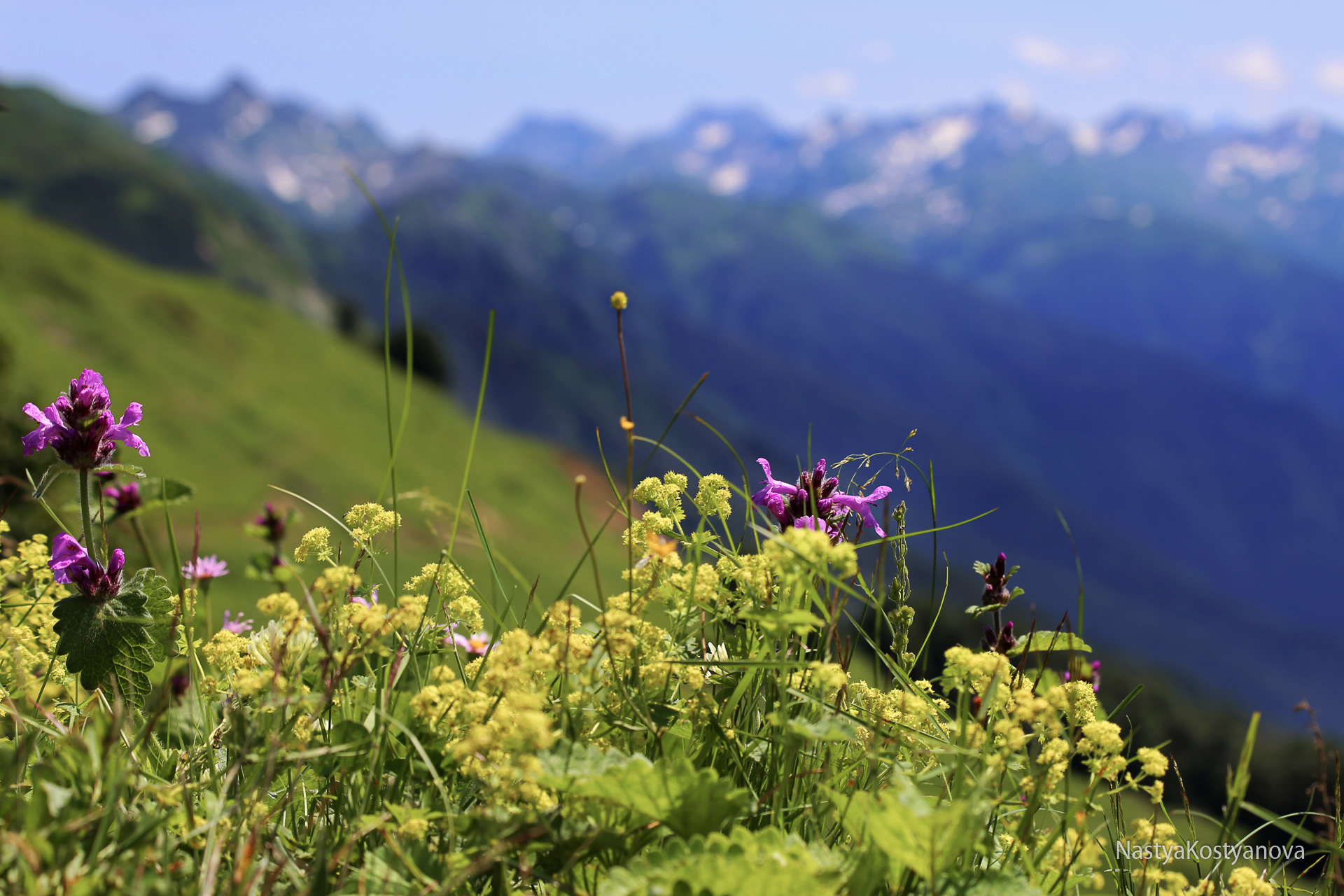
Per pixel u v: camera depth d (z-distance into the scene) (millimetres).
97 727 1655
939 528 2137
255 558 1563
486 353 1988
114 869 1431
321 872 1478
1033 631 2189
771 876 1452
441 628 2123
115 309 88375
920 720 2107
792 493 2570
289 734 1842
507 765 1627
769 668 2043
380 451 81125
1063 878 1726
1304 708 1896
